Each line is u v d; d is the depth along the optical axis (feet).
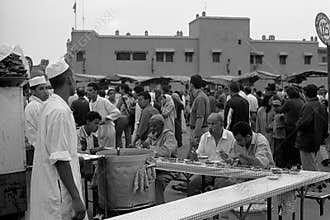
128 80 82.48
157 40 128.67
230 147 19.39
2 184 14.73
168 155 20.27
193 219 10.75
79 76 80.02
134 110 37.11
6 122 14.87
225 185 17.19
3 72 14.38
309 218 18.02
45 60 18.38
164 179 18.92
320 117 22.62
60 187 10.28
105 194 16.48
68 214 10.37
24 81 15.53
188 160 19.04
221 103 33.65
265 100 31.40
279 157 26.45
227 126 25.99
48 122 10.21
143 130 26.94
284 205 14.48
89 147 22.66
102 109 26.61
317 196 18.52
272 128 28.78
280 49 136.36
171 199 20.84
